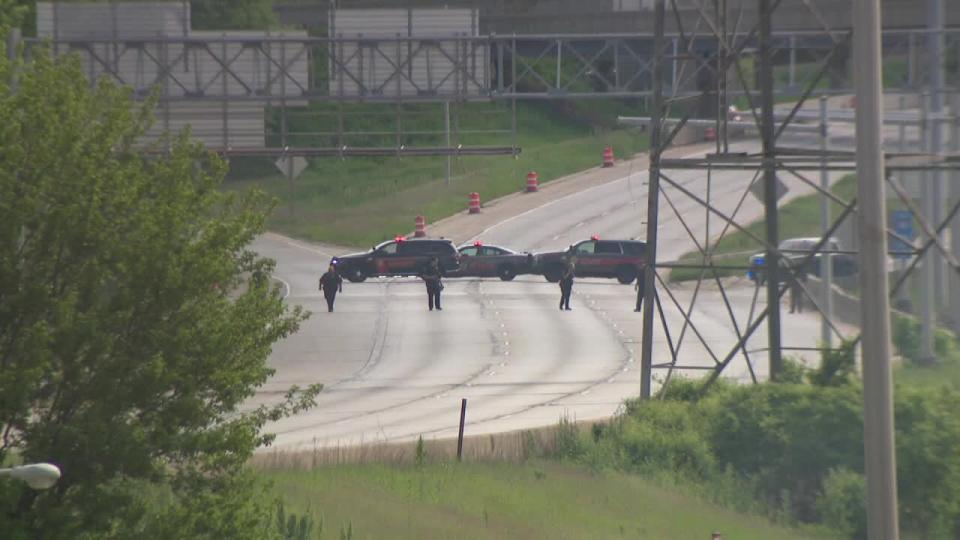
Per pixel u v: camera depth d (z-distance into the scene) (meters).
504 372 154.88
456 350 171.38
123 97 62.59
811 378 107.50
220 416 66.81
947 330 161.25
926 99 160.50
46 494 57.09
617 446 102.38
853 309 184.62
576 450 102.81
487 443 102.75
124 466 57.31
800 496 94.69
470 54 178.50
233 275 63.66
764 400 102.19
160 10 174.88
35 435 56.62
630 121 174.25
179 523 58.41
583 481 94.56
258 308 62.88
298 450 100.25
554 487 92.06
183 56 173.62
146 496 65.25
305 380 151.00
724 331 183.00
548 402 133.00
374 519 77.56
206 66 184.00
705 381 117.19
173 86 183.00
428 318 196.88
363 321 193.25
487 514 82.00
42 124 58.59
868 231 47.47
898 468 88.56
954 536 88.31
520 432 104.06
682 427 105.50
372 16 176.88
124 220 60.03
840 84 195.12
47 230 57.62
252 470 64.62
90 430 56.41
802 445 95.44
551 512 84.38
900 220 174.38
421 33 177.12
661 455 101.25
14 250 57.50
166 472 60.78
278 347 173.00
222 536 60.00
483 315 199.62
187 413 58.69
